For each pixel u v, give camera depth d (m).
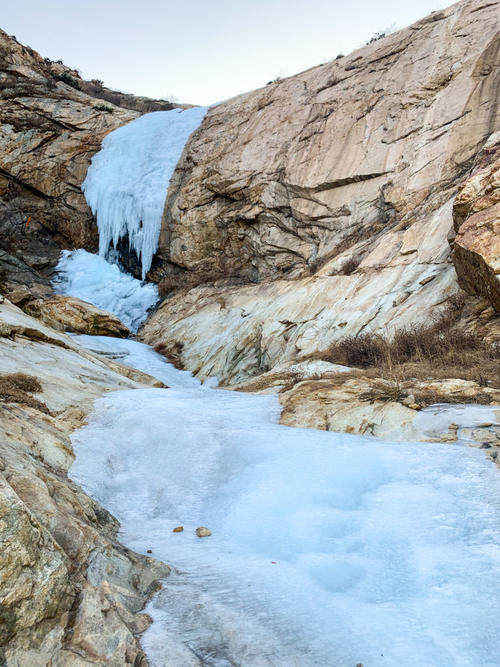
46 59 41.09
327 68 26.58
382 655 3.07
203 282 24.34
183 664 2.99
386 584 3.86
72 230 30.92
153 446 7.27
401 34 24.30
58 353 12.52
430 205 16.73
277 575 4.02
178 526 5.20
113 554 3.90
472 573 3.81
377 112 21.91
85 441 7.20
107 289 27.69
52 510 3.78
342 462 5.95
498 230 10.84
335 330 14.36
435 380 8.68
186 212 26.16
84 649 2.88
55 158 31.42
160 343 20.97
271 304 18.14
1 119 31.97
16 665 2.64
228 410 9.00
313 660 3.06
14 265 27.83
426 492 5.12
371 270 15.94
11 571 2.79
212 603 3.62
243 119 27.69
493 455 5.87
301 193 22.16
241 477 5.97
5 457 4.38
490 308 11.15
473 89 19.16
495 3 21.59
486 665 2.97
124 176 29.88
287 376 11.96
